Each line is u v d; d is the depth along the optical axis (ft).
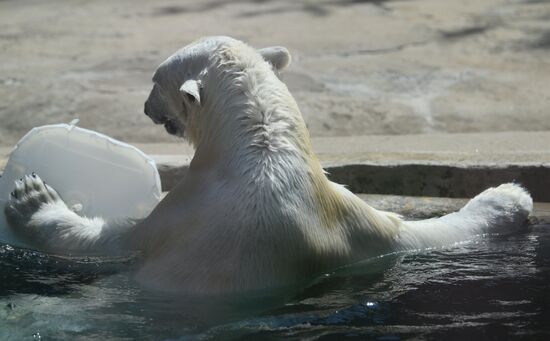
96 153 30.12
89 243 27.43
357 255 25.41
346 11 75.92
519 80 54.08
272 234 22.68
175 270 23.34
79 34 69.77
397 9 76.38
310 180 24.16
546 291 22.85
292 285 22.88
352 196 26.05
